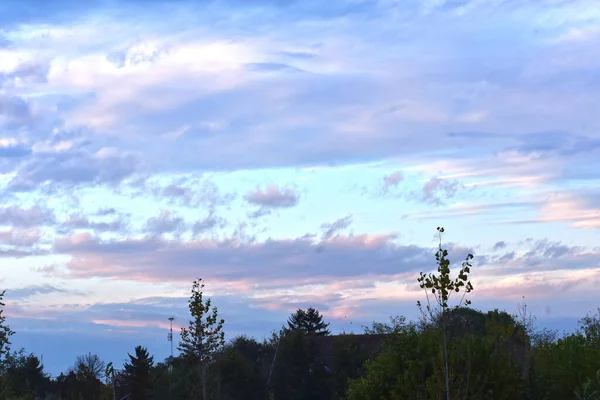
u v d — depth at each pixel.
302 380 51.44
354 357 50.00
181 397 49.00
